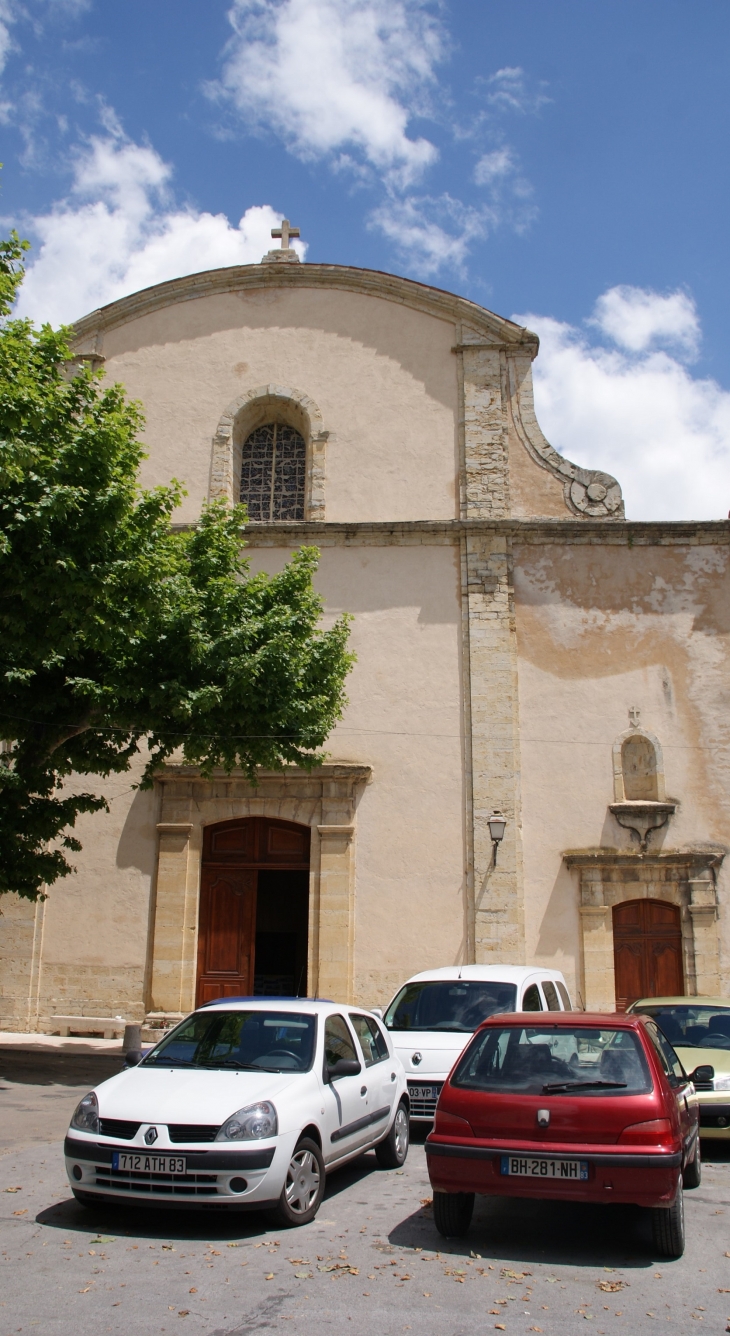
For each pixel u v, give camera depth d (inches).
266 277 824.9
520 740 713.0
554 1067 258.5
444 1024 431.5
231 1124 256.4
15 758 570.9
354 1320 198.5
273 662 540.7
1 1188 294.5
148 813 716.0
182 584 537.3
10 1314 196.5
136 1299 206.2
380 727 719.1
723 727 718.5
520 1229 267.6
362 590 745.6
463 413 780.6
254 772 582.2
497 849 689.6
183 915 692.7
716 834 700.0
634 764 718.5
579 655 729.6
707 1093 372.8
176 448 791.1
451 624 735.7
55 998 689.6
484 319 799.1
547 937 679.7
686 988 676.1
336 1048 315.9
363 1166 349.1
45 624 432.5
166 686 515.5
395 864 695.1
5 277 429.4
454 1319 200.5
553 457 771.4
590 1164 238.1
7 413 379.2
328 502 768.9
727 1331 198.1
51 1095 479.2
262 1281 219.1
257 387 799.1
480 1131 248.7
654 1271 233.5
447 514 762.2
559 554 748.0
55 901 705.6
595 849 693.9
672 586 741.9
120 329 828.0
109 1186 255.3
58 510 398.9
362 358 800.3
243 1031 313.1
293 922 954.7
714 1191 320.5
